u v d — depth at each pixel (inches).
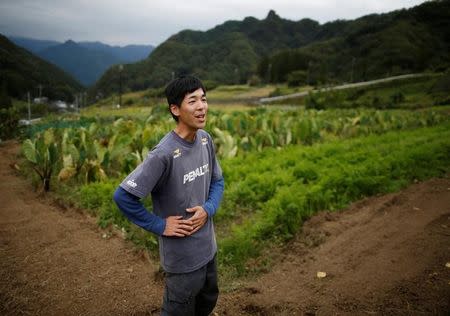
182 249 90.4
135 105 3078.2
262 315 135.2
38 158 276.1
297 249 184.4
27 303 138.8
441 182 288.0
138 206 84.0
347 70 5541.3
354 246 183.9
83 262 169.9
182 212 89.7
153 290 148.9
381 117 617.6
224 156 361.1
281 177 267.1
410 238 188.2
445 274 152.5
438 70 3720.5
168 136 87.3
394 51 5049.2
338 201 244.7
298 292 147.4
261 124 482.3
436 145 369.7
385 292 143.3
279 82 5093.5
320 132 514.9
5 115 689.6
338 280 154.4
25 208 243.1
